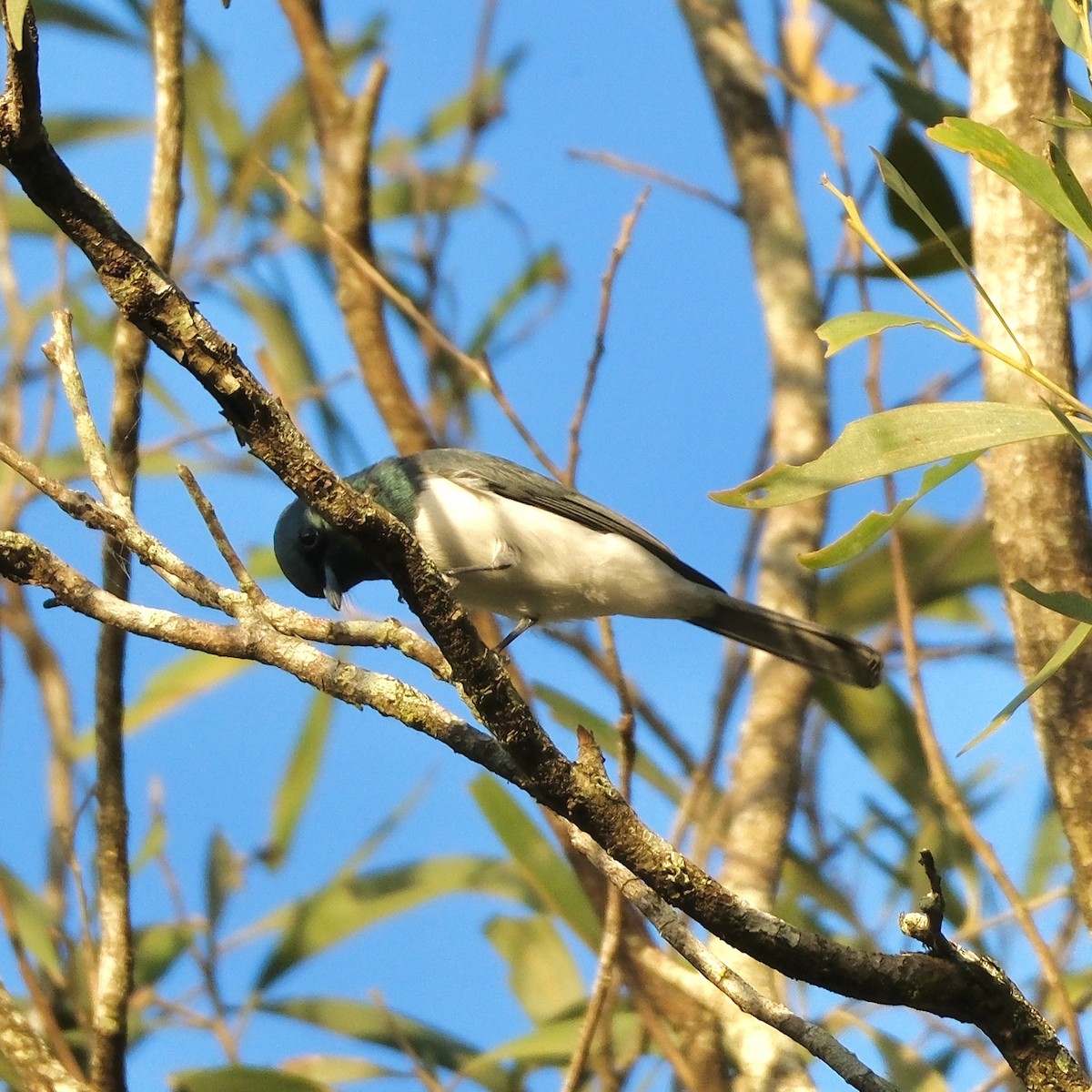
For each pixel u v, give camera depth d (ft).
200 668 35.40
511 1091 29.45
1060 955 27.20
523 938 32.24
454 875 32.76
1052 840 31.24
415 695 16.96
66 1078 20.06
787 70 36.73
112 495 17.99
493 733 15.74
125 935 23.27
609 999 23.86
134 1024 28.68
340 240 30.86
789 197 35.47
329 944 31.48
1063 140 23.03
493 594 34.06
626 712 22.07
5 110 13.26
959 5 29.99
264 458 14.82
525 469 34.81
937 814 31.42
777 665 31.14
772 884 26.48
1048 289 22.35
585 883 26.78
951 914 30.35
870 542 16.85
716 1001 23.67
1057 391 16.57
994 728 16.55
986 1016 15.29
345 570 34.83
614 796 15.67
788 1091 22.88
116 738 24.18
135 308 14.26
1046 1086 15.15
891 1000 15.38
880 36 33.37
